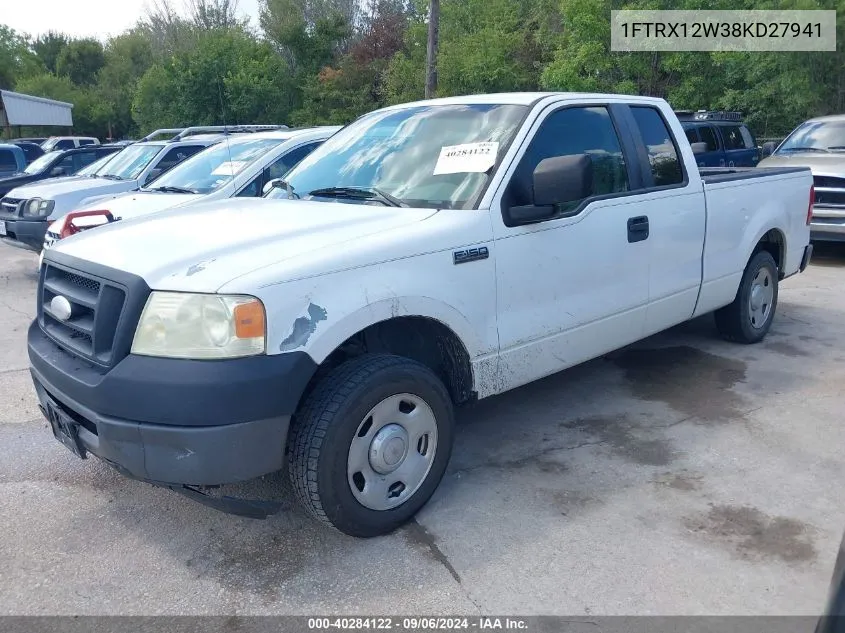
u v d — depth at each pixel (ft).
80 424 10.02
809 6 49.80
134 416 9.05
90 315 10.14
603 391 16.39
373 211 11.71
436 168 12.66
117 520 11.29
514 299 12.05
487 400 16.02
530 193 12.33
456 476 12.52
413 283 10.45
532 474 12.53
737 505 11.34
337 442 9.68
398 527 10.83
